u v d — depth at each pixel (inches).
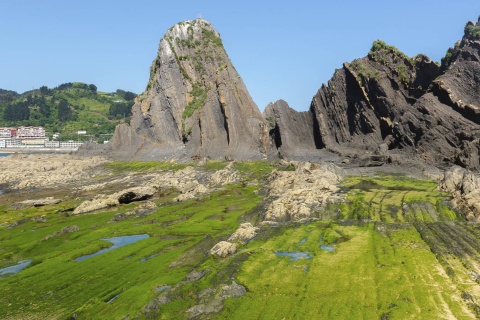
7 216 4409.5
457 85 6648.6
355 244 2746.1
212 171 7190.0
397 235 2883.9
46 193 5802.2
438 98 6756.9
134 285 2341.3
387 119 7539.4
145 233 3513.8
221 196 5002.5
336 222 3353.8
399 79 7618.1
